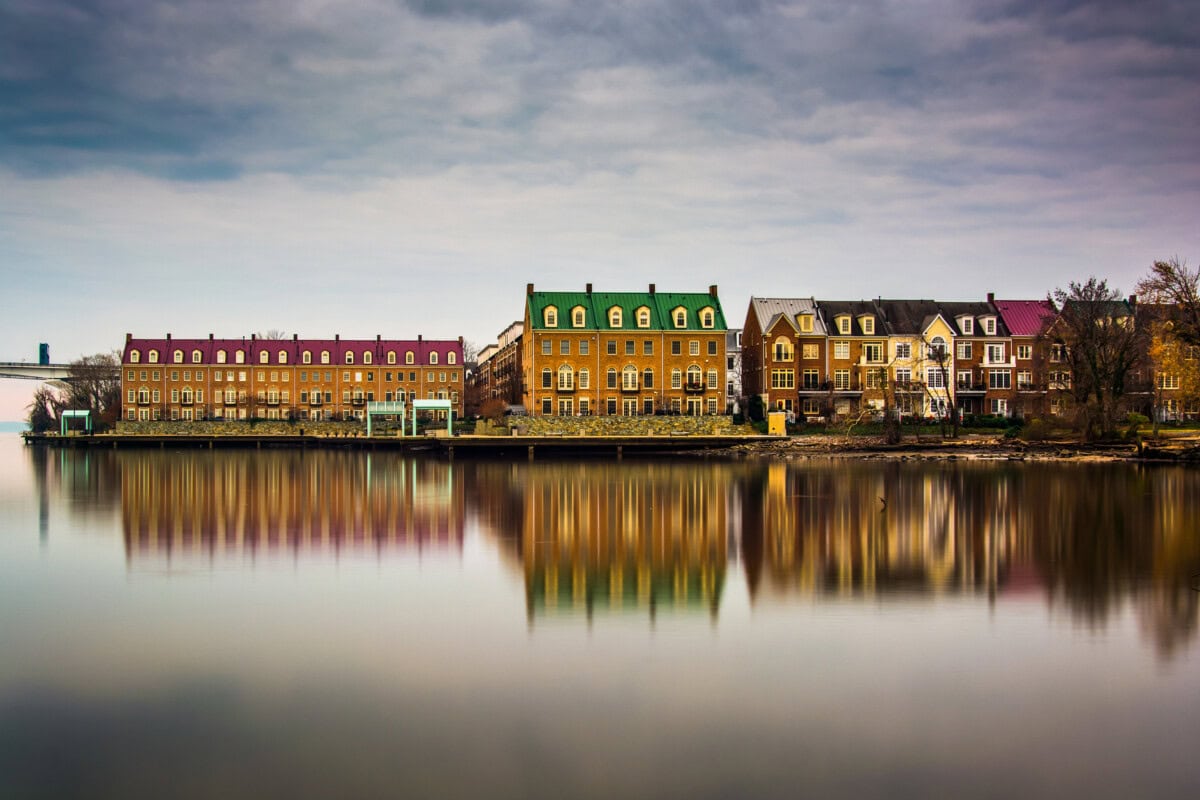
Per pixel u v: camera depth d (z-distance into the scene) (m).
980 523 38.53
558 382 104.75
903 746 14.93
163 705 16.69
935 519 39.84
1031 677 17.83
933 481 59.56
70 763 14.45
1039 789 13.64
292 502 47.78
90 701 16.89
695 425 99.94
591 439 92.00
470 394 174.00
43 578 27.17
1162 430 88.38
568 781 13.83
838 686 17.41
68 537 35.12
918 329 111.31
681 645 19.91
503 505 46.12
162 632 21.16
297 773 14.11
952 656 19.06
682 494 51.56
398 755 14.66
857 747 14.89
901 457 84.19
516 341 120.06
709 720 15.88
